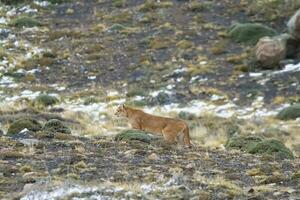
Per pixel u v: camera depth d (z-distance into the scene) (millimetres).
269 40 71750
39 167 24531
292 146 43500
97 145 30938
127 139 33406
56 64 74188
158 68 71750
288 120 55562
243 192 22297
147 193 21281
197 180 23406
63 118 47969
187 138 33625
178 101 63031
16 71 71812
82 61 74938
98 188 21234
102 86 68000
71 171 23922
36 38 81875
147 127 34688
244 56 73312
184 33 81188
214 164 27594
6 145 29234
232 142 35812
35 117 45750
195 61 73438
